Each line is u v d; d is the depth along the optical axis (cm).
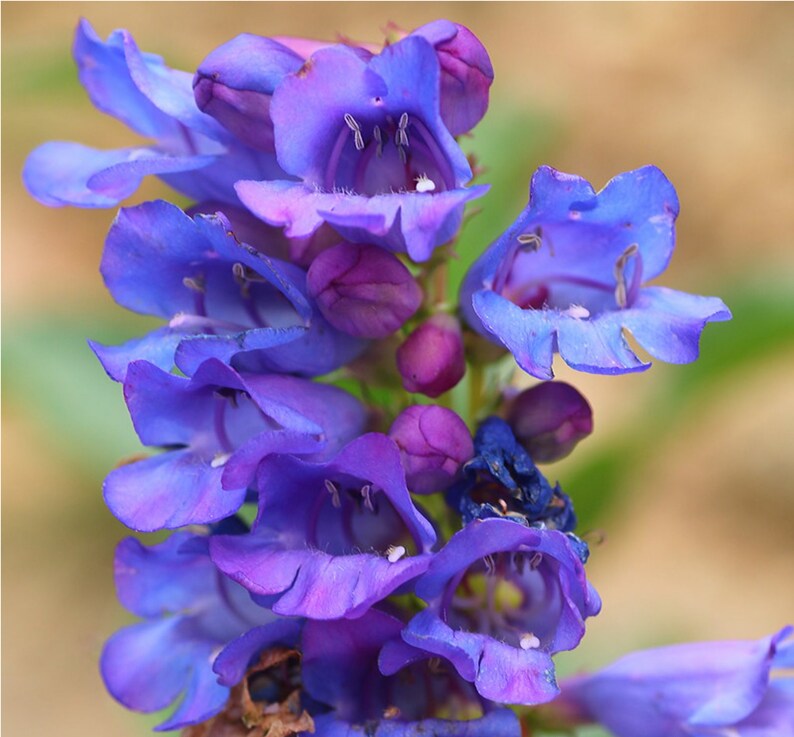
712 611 41
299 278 24
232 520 25
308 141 23
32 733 40
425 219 23
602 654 36
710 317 23
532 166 29
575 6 55
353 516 24
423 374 24
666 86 52
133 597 25
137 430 24
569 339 23
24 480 44
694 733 25
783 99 51
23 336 29
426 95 23
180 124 25
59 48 29
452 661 23
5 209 50
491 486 24
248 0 55
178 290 24
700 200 48
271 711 24
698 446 43
